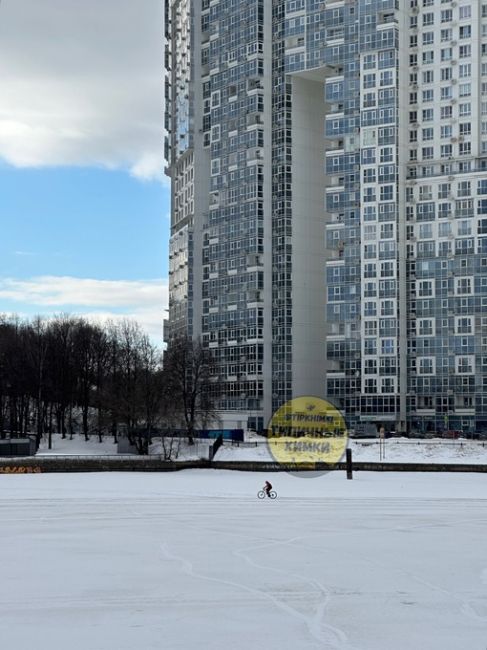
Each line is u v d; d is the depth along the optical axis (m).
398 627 39.69
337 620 40.97
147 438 166.00
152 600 45.12
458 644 37.03
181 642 37.12
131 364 189.12
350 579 51.00
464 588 48.34
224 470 148.12
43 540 66.31
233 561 57.16
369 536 68.56
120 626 39.62
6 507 89.31
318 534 69.75
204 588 48.25
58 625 39.75
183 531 71.38
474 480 127.69
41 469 142.25
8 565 55.47
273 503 93.50
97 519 79.06
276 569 54.25
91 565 55.50
